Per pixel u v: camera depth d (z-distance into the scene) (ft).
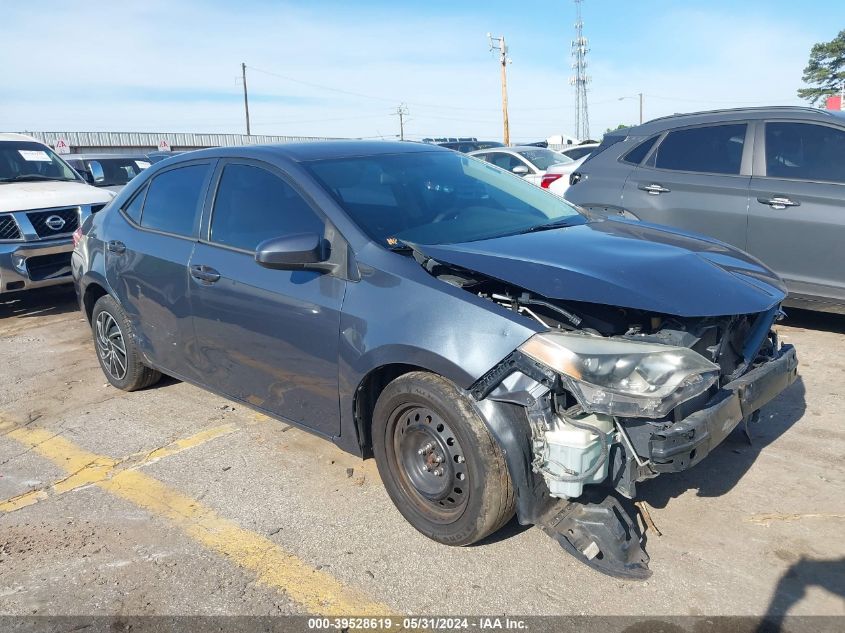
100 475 12.69
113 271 15.39
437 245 10.53
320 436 11.40
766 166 18.47
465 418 9.05
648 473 8.79
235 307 12.08
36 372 18.76
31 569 9.91
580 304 9.14
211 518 11.07
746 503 10.77
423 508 10.12
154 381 16.71
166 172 14.92
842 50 140.56
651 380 8.32
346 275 10.50
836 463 11.84
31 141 30.55
